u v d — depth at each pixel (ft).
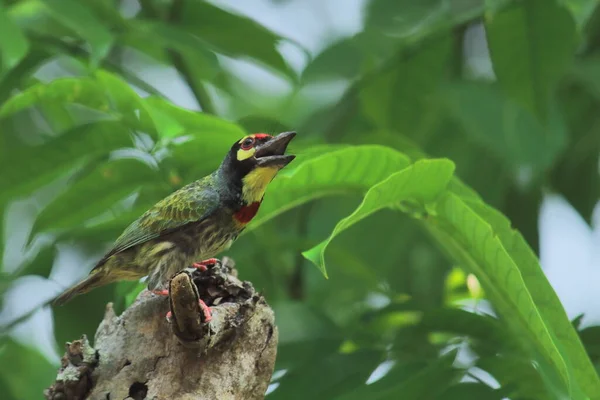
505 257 27.09
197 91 45.11
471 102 41.52
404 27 42.32
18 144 49.85
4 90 39.63
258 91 58.90
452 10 43.24
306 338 33.68
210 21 41.75
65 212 34.45
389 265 45.01
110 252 32.60
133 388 25.67
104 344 26.30
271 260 42.06
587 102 47.70
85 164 35.53
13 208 55.31
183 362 25.67
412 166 26.86
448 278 45.24
